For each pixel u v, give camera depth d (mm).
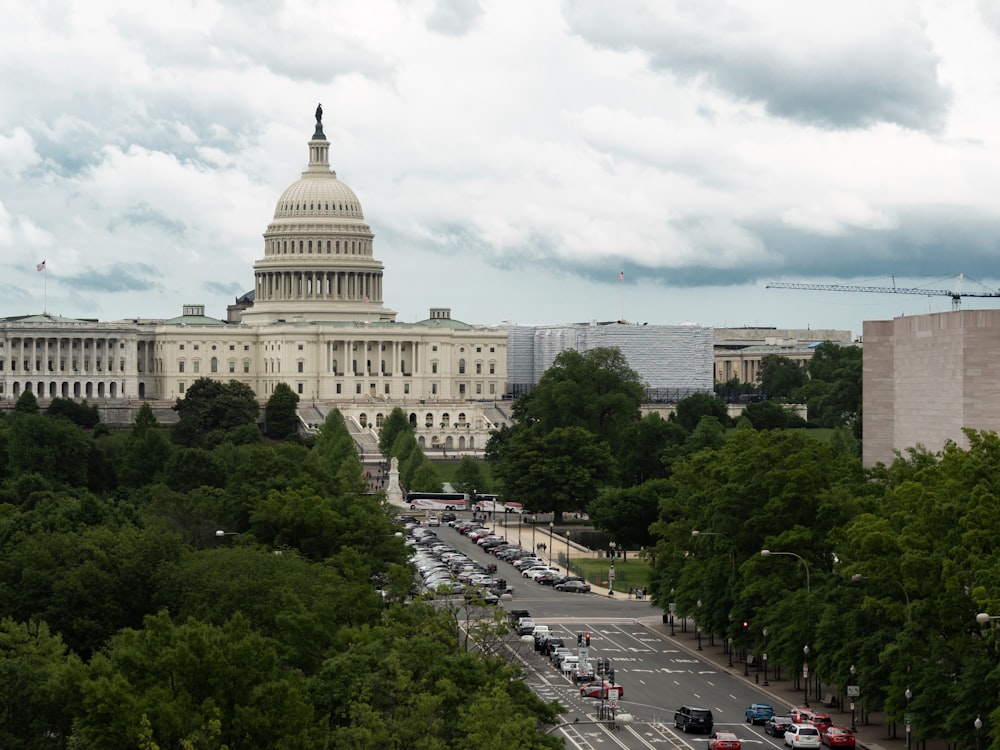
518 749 154000
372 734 154750
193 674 155250
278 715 153375
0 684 162750
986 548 195000
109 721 150500
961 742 183125
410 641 176625
